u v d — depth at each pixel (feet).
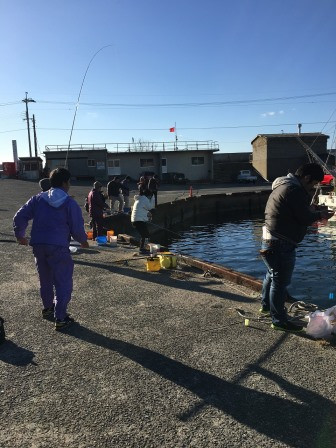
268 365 11.85
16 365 12.00
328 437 8.73
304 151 172.76
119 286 20.25
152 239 68.23
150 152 162.20
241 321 15.24
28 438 8.76
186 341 13.55
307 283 34.09
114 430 9.04
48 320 15.61
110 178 158.30
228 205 108.27
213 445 8.53
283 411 9.67
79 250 30.04
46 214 14.37
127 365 11.96
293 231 13.58
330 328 13.30
